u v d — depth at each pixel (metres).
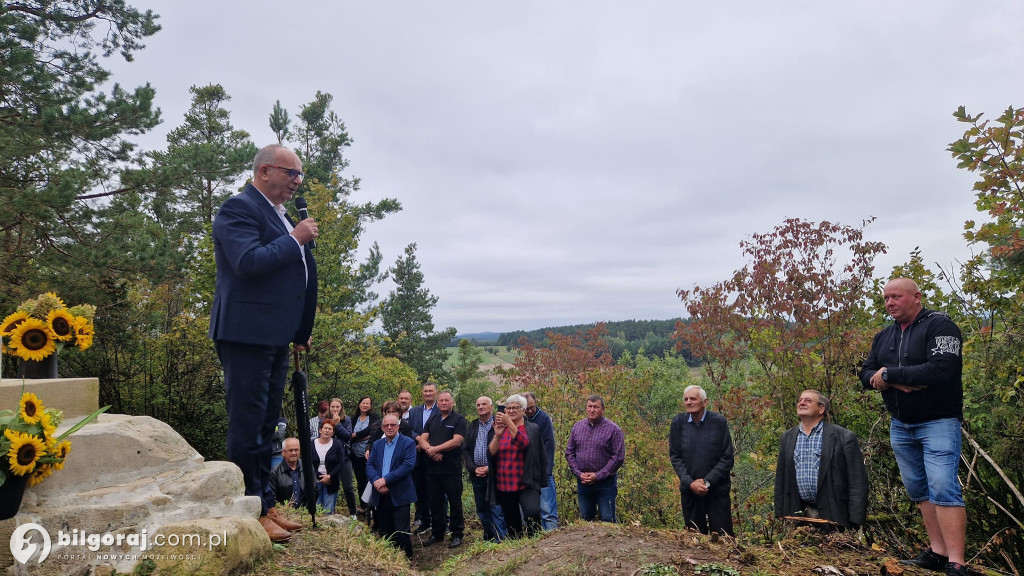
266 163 3.41
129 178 12.19
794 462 5.02
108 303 11.35
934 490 3.74
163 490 3.09
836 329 6.85
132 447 3.09
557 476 10.07
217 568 2.91
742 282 7.27
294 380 4.04
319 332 13.06
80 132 11.17
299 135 27.58
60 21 12.28
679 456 6.19
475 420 8.61
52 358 3.51
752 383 7.46
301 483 7.66
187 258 12.08
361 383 15.29
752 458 7.07
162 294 12.80
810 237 6.91
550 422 8.00
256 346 3.27
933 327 3.87
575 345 12.02
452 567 4.75
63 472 2.86
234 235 3.17
